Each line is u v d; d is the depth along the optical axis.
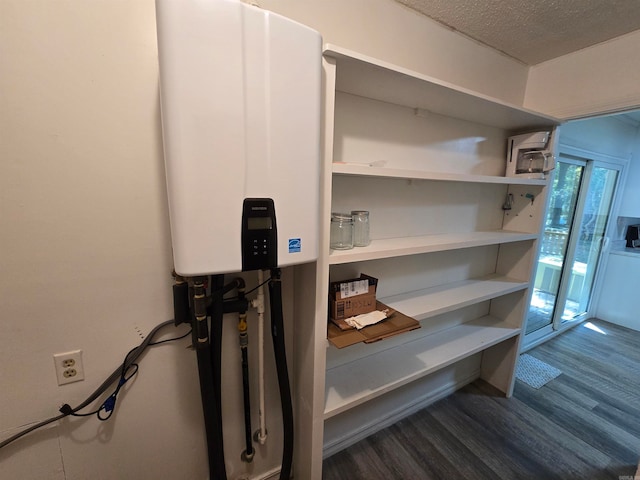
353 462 1.56
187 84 0.65
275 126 0.76
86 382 0.93
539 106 1.88
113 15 0.80
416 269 1.71
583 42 1.60
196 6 0.64
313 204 0.86
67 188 0.82
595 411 1.98
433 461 1.57
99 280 0.90
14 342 0.82
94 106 0.82
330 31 1.15
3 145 0.74
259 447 1.34
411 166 1.52
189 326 1.06
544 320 3.07
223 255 0.75
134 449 1.05
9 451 0.86
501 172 1.97
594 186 3.08
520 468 1.54
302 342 1.21
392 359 1.60
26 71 0.74
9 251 0.78
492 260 2.10
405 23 1.34
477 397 2.08
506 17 1.39
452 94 1.25
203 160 0.69
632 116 2.94
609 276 3.48
